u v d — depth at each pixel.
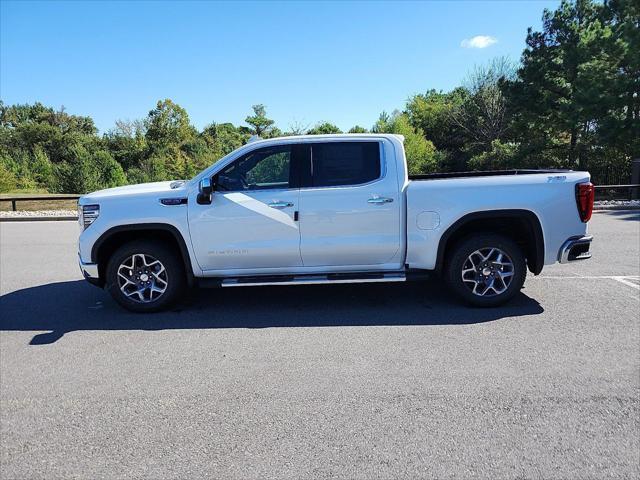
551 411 3.19
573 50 21.12
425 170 33.75
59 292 6.64
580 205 5.14
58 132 65.50
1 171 35.19
